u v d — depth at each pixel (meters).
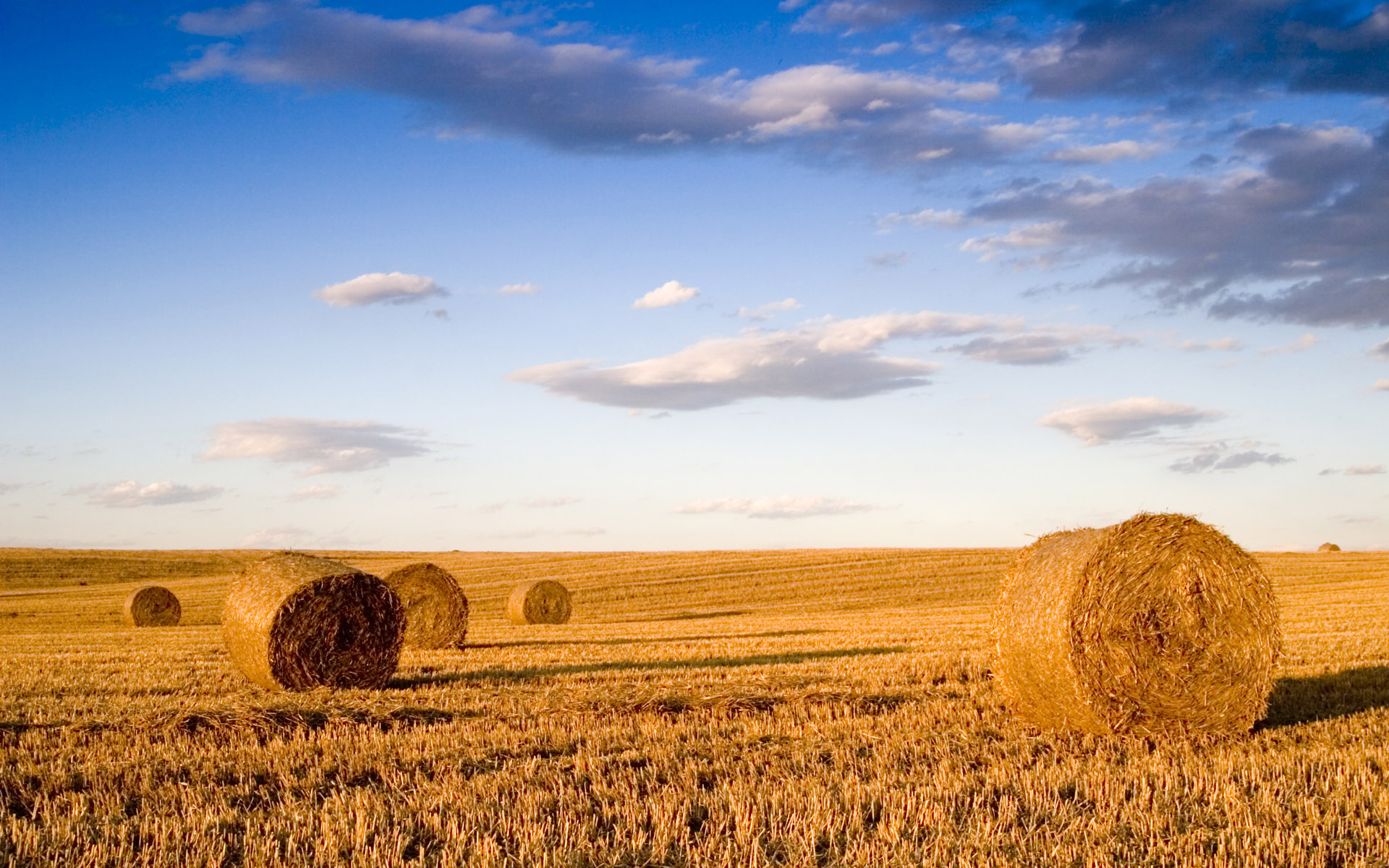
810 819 7.45
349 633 15.75
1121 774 8.76
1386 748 9.23
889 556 56.38
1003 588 11.90
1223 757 9.45
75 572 63.22
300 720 11.35
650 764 9.38
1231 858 6.71
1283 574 46.31
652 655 19.42
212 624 38.41
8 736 10.77
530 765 9.23
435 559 72.25
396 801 8.23
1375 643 17.27
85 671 17.12
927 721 11.29
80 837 7.35
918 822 7.50
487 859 6.80
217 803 8.30
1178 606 10.69
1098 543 10.69
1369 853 6.78
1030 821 7.55
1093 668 10.47
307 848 7.16
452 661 19.16
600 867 6.74
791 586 46.19
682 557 61.69
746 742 10.28
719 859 6.85
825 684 14.11
